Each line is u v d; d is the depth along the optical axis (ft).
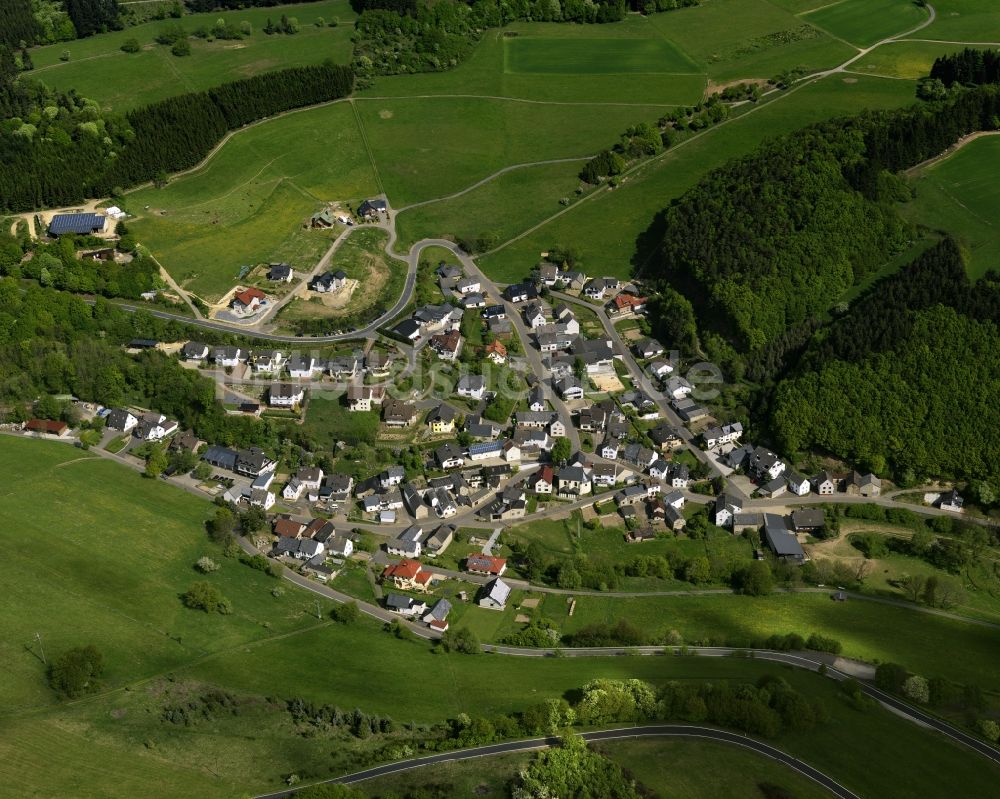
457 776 565.12
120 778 555.69
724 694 609.01
